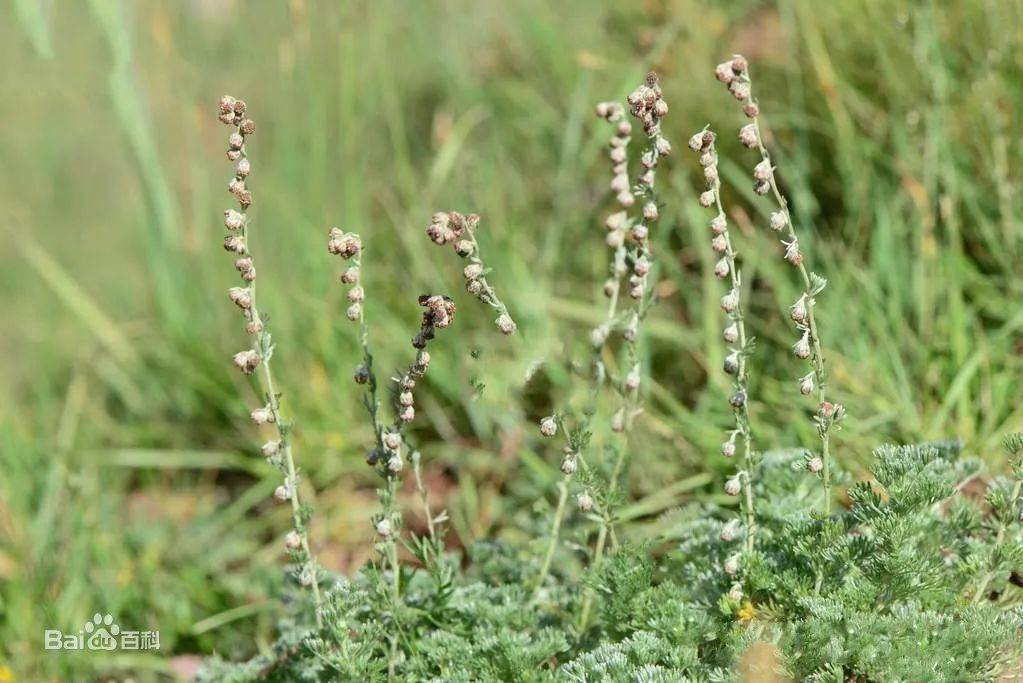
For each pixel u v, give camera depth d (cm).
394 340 650
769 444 522
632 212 675
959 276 568
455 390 625
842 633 338
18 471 597
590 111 745
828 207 657
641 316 396
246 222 354
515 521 561
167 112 710
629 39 772
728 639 351
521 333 634
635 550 384
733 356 351
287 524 608
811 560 354
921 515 350
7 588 527
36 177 740
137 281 726
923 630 331
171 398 675
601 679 343
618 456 425
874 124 641
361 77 745
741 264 630
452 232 346
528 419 608
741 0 743
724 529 359
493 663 370
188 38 725
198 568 573
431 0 781
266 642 522
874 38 649
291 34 715
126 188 734
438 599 395
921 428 502
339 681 378
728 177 673
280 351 655
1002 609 360
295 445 623
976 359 516
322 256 678
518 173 745
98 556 560
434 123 770
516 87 768
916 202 582
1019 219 574
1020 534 375
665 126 689
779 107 680
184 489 645
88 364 698
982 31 625
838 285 571
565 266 687
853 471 480
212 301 682
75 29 721
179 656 529
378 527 374
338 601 370
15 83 730
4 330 715
